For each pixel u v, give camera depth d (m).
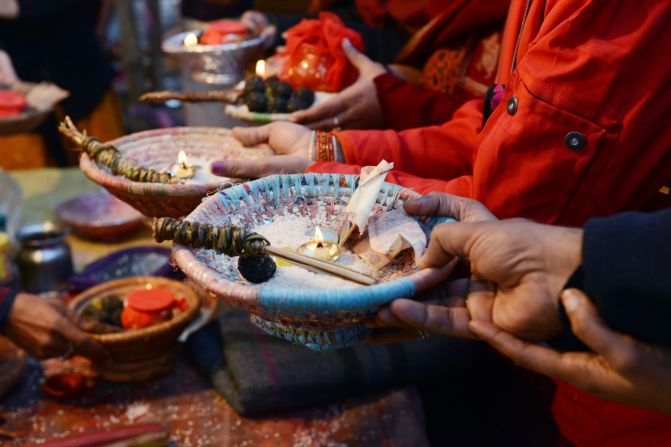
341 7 2.18
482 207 0.84
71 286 1.58
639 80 0.80
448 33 1.53
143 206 1.05
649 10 0.79
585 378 0.66
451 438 1.42
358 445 1.22
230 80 1.92
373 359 1.31
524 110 0.85
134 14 3.63
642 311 0.62
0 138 2.87
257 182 0.92
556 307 0.67
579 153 0.83
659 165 0.84
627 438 0.91
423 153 1.19
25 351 1.37
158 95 1.46
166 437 1.16
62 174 2.35
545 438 1.37
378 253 0.83
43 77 2.87
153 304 1.36
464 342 1.37
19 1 2.66
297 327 0.75
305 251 0.85
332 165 1.09
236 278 0.81
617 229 0.64
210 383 1.37
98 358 1.32
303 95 1.46
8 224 1.80
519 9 1.04
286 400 1.26
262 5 2.75
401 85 1.48
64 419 1.27
